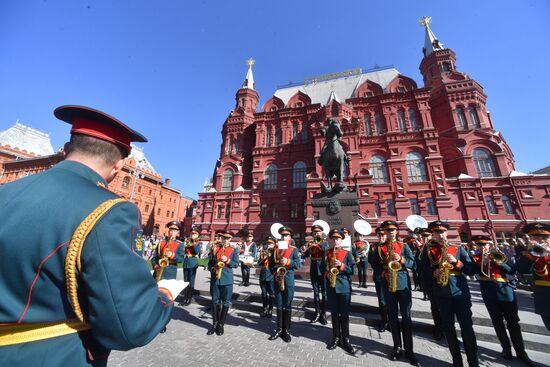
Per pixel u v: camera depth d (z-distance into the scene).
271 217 32.44
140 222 1.52
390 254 5.39
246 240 12.27
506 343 5.16
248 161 38.91
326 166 13.37
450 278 4.70
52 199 1.25
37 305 1.16
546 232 4.47
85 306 1.21
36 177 1.39
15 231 1.15
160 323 1.32
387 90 36.72
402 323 5.00
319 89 43.19
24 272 1.14
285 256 6.25
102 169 1.69
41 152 50.78
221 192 35.19
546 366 4.86
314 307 7.82
